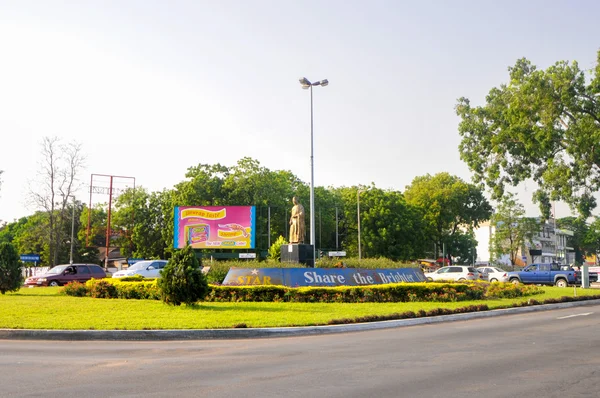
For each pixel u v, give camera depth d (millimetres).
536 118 38438
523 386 7617
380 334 13727
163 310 17516
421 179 83438
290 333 13656
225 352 10750
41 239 58812
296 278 24656
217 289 21688
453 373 8516
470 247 109062
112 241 77500
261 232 62250
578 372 8617
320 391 7297
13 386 7598
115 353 10633
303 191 70750
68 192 52969
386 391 7301
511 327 15102
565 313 19688
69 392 7242
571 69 37094
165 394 7133
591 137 36156
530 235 69750
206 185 60938
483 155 44375
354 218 70250
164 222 69812
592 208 40062
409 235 68688
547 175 39656
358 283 25703
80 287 24172
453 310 18172
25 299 21406
